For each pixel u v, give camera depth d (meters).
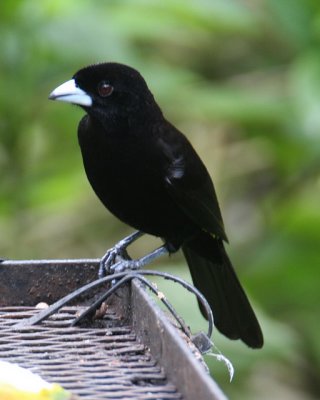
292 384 13.33
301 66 11.76
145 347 6.75
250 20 12.88
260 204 13.91
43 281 7.66
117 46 11.89
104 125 9.02
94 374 6.27
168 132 9.35
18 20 11.90
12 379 5.55
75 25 11.87
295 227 12.84
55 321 7.27
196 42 14.20
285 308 12.87
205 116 12.42
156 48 14.22
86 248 13.74
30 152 12.59
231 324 10.00
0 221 12.93
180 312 10.88
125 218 9.53
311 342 12.80
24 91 11.88
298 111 11.66
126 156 9.08
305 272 12.74
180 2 12.49
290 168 13.20
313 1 12.28
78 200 13.79
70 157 12.64
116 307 7.47
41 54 11.89
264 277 12.69
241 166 14.12
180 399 5.83
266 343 11.52
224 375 11.30
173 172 9.20
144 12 12.70
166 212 9.38
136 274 7.27
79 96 9.02
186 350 5.87
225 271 9.91
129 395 5.92
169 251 9.70
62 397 5.41
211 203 9.62
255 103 12.09
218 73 14.22
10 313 7.44
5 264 7.62
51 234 13.54
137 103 9.05
